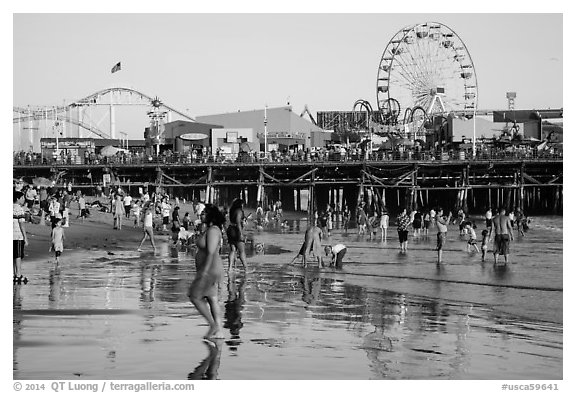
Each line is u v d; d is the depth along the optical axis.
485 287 23.75
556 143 95.75
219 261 14.66
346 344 14.23
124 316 16.47
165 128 115.19
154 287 21.67
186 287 21.64
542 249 42.78
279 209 81.94
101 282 22.91
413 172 87.75
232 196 106.06
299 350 13.64
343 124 130.62
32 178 90.25
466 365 12.91
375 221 66.31
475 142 95.44
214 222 14.79
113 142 119.75
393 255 38.00
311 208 89.19
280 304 19.22
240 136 110.19
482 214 95.88
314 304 19.34
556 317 17.78
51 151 111.81
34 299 18.92
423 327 16.23
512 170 90.56
